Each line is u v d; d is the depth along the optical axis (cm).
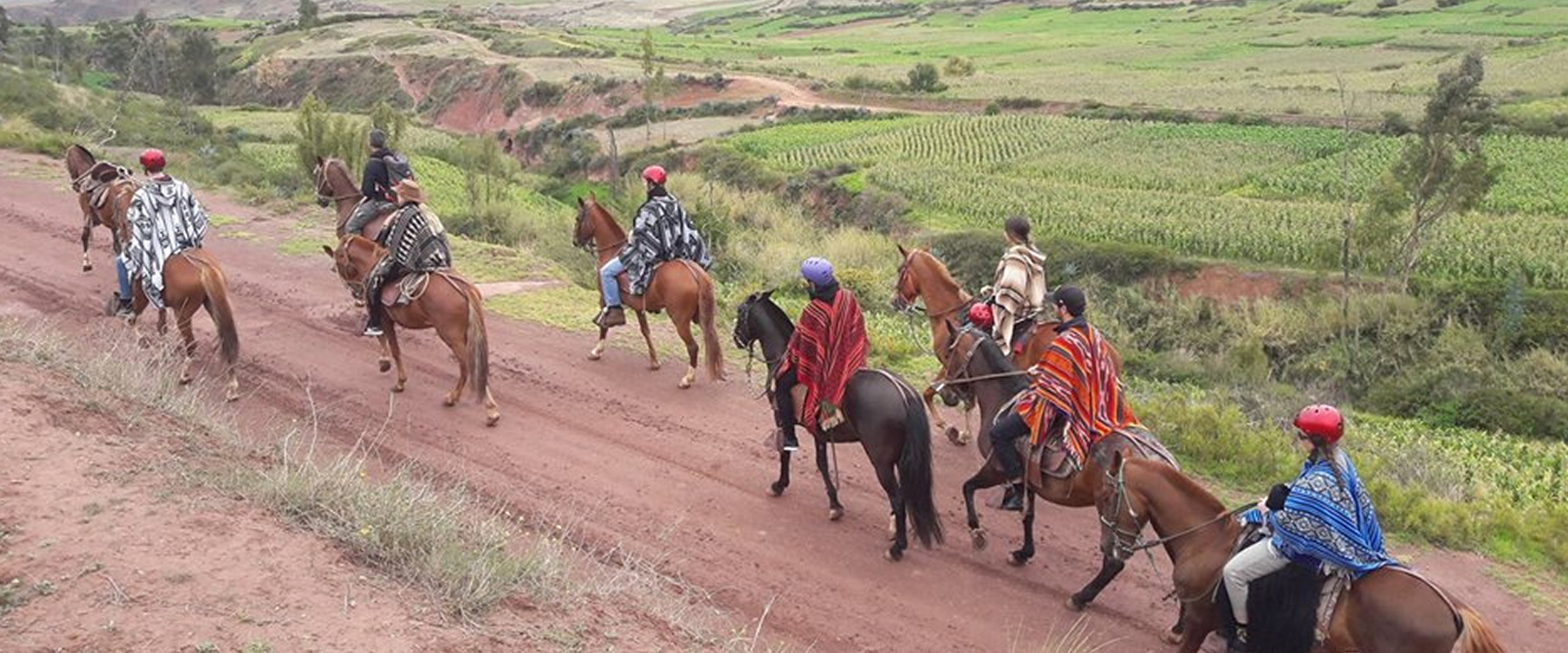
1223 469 1298
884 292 2550
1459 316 3091
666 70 10175
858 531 1157
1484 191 3055
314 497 925
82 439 980
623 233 1583
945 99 8394
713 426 1407
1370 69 9300
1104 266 3731
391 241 1362
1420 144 3175
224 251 2106
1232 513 858
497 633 778
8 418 990
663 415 1437
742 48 14100
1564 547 1095
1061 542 1142
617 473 1270
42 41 11212
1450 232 3650
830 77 10125
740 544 1124
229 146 5103
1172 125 6712
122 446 991
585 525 1145
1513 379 2716
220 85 11831
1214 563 848
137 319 1591
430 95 10838
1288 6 15550
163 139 4462
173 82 10306
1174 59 11256
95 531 817
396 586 817
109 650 682
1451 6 13600
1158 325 3328
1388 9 13888
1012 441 1020
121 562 779
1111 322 3325
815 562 1094
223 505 893
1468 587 1059
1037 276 1255
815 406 1094
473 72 10688
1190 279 3622
